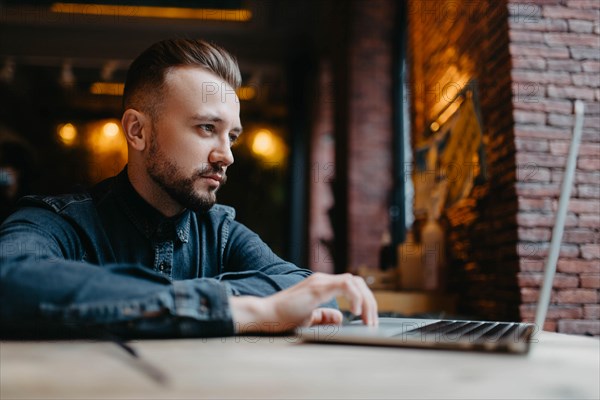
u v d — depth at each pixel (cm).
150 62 118
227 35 702
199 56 117
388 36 531
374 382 41
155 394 36
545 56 259
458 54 326
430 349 63
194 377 43
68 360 51
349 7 530
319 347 65
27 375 43
